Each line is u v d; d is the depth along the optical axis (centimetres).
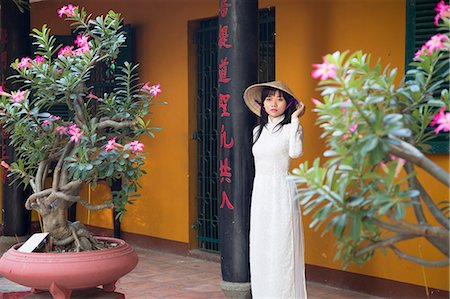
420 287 437
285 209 372
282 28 521
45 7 738
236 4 415
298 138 367
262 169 379
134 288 496
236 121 417
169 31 623
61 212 375
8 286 498
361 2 471
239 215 418
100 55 391
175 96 620
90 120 387
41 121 390
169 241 629
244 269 418
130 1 656
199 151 614
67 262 340
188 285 505
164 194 633
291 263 372
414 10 426
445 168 416
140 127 388
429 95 236
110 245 391
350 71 217
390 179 200
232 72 418
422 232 203
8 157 637
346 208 206
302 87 508
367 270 470
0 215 747
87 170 363
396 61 450
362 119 201
